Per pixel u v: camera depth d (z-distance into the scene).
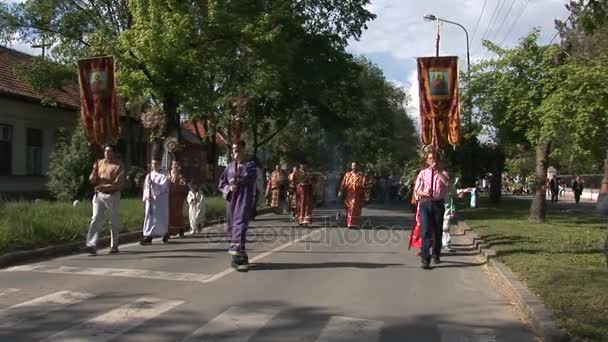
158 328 6.63
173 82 21.44
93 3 26.47
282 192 25.78
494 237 15.26
